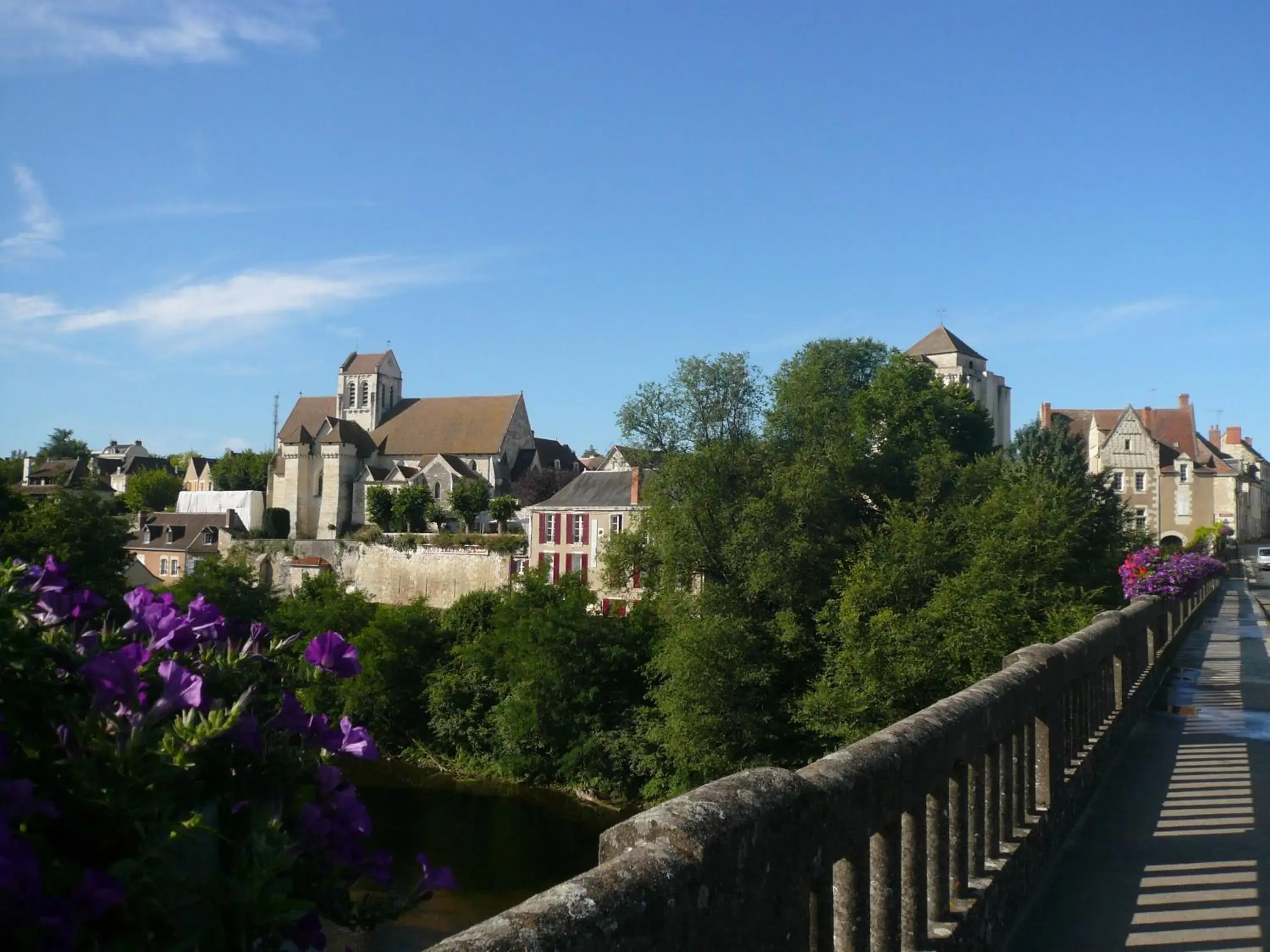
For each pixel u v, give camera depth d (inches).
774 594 1355.8
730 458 1469.0
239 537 3545.8
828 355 2628.0
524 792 1380.4
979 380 3833.7
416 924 871.1
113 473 5812.0
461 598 1824.6
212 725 92.7
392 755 1577.3
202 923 89.4
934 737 204.8
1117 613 512.7
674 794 1273.4
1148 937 233.8
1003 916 238.1
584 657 1464.1
